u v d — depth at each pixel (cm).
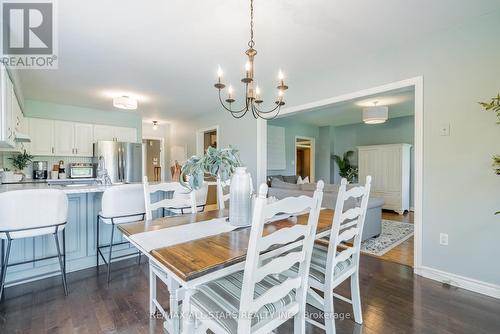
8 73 243
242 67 323
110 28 231
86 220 267
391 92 280
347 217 157
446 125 234
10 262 226
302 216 187
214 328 111
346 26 231
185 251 119
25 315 185
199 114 605
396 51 268
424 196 247
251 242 97
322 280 155
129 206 246
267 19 220
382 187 629
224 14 212
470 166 221
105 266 271
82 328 171
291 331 169
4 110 220
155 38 251
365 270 267
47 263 244
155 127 723
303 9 206
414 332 168
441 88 238
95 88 405
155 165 793
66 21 219
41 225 201
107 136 557
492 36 212
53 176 482
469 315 187
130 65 315
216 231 152
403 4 201
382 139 693
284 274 152
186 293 127
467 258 223
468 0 197
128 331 168
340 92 317
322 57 295
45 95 441
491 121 212
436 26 231
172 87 402
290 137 739
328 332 153
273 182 470
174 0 193
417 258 253
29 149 466
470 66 222
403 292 220
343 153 779
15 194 189
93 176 526
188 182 169
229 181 186
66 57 291
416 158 252
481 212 216
